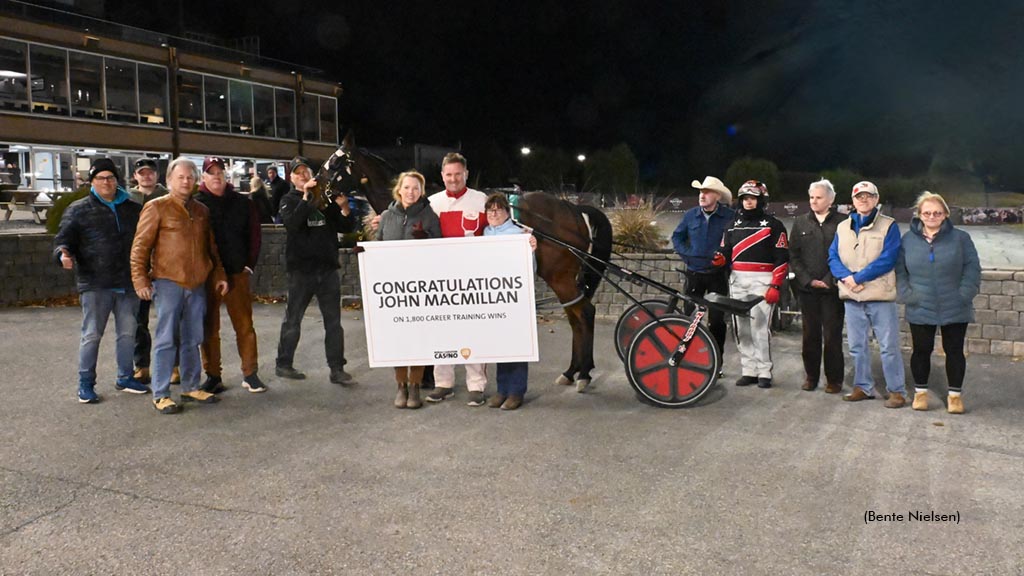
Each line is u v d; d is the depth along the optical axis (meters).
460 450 4.70
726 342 8.27
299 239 6.21
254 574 3.15
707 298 5.74
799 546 3.38
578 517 3.69
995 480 4.16
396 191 5.84
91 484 4.15
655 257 9.27
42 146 23.91
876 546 3.38
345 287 10.73
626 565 3.21
